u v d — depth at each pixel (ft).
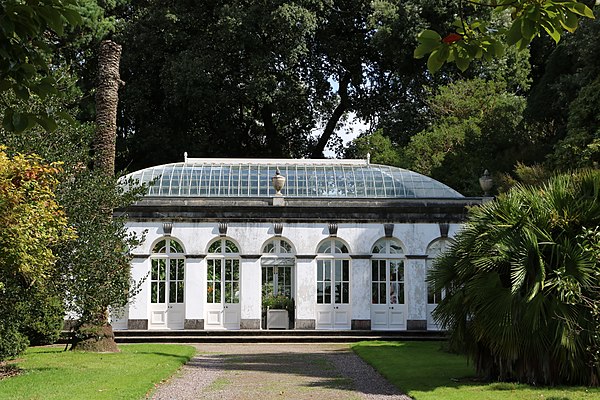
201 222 92.43
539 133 128.57
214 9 136.77
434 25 139.64
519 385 47.24
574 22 21.67
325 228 93.35
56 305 56.34
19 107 48.16
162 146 139.33
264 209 93.04
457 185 126.62
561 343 46.03
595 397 42.70
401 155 132.87
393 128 145.48
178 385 50.03
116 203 57.72
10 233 42.32
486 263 48.06
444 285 52.95
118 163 143.64
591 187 51.19
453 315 51.90
